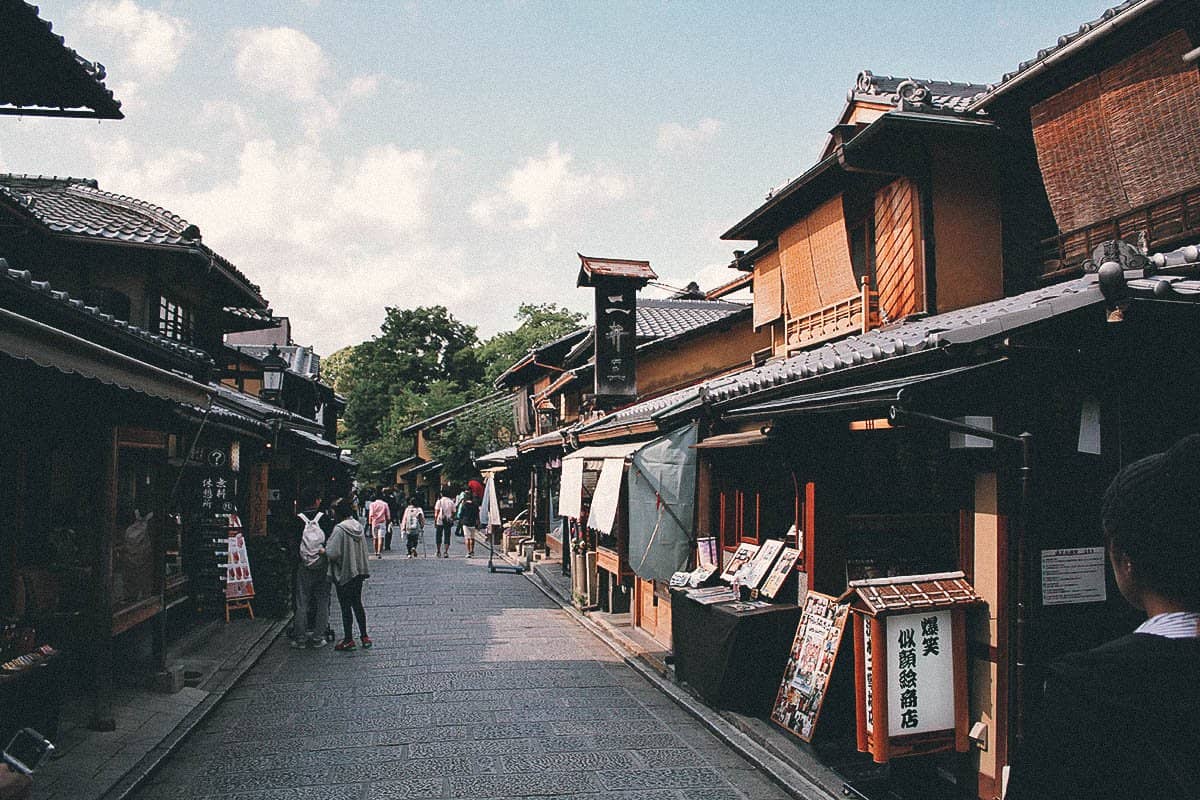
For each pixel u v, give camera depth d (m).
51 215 11.94
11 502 6.87
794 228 11.88
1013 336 4.76
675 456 10.23
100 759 6.52
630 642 11.49
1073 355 4.90
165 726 7.48
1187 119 7.17
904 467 6.61
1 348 3.91
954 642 5.76
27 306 5.67
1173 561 1.55
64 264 11.95
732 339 18.34
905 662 5.64
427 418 49.16
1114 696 1.47
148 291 12.57
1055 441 5.40
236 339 35.69
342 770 6.68
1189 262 4.68
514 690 9.31
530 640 12.34
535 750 7.21
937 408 5.46
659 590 11.49
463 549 30.08
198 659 10.44
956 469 5.95
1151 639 1.50
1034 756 1.59
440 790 6.25
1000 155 9.67
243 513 15.33
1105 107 7.84
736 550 9.35
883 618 5.59
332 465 25.52
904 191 9.52
